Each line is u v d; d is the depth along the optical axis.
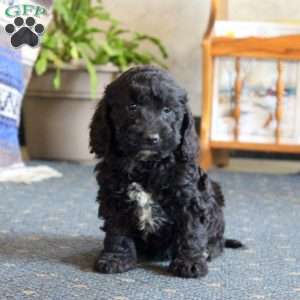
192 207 1.13
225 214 1.50
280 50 1.89
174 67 2.32
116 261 1.13
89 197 1.63
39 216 1.45
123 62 2.07
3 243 1.26
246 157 2.28
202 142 1.94
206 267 1.12
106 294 1.03
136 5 2.31
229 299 1.02
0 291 1.04
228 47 1.91
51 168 1.96
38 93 2.05
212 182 1.23
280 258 1.21
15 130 1.84
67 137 2.08
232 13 2.26
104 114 1.14
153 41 2.15
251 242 1.30
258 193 1.72
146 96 1.10
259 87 1.94
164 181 1.12
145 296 1.03
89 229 1.37
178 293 1.04
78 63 2.03
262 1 2.23
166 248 1.17
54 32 2.13
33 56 1.86
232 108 1.95
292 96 1.93
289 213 1.53
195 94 2.31
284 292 1.05
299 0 2.21
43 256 1.20
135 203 1.12
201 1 2.27
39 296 1.02
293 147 1.94
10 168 1.82
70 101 2.05
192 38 2.29
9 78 1.81
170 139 1.10
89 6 2.17
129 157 1.12
